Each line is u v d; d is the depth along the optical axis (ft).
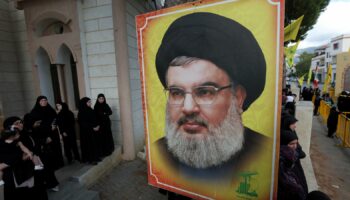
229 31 5.08
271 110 4.85
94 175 13.57
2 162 7.57
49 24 17.13
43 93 17.63
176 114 6.18
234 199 5.65
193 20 5.52
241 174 5.47
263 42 4.72
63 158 15.03
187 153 6.20
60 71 17.11
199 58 5.57
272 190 5.13
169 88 6.20
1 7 17.54
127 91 16.24
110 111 15.33
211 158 5.82
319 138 22.15
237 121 5.31
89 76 16.76
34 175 8.63
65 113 13.69
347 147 18.97
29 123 10.73
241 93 5.16
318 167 14.92
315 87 47.85
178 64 5.90
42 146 10.72
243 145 5.32
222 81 5.34
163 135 6.63
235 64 5.12
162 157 6.79
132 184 13.44
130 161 16.92
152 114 6.76
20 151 7.97
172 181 6.70
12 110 18.43
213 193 5.96
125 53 15.79
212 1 5.19
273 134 4.91
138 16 6.45
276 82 4.70
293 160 6.86
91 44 16.33
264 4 4.62
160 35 6.11
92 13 15.93
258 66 4.85
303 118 11.58
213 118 5.62
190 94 5.85
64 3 15.62
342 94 28.17
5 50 17.88
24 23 18.08
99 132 14.39
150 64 6.47
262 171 5.18
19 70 18.95
